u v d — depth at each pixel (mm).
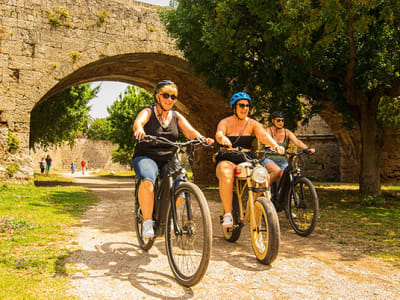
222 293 2631
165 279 2939
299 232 5008
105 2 14078
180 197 2967
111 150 61500
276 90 10430
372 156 10633
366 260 3643
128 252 3807
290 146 17562
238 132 4113
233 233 4273
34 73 12664
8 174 11859
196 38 10875
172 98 3383
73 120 23453
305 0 7266
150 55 15203
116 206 8266
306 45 7930
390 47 9523
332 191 13570
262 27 9352
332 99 10094
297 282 2900
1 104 12062
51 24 13031
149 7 15023
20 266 3027
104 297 2465
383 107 15562
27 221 5340
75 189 12875
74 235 4582
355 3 7238
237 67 10922
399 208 8227
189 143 3170
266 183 3703
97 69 17328
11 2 12398
